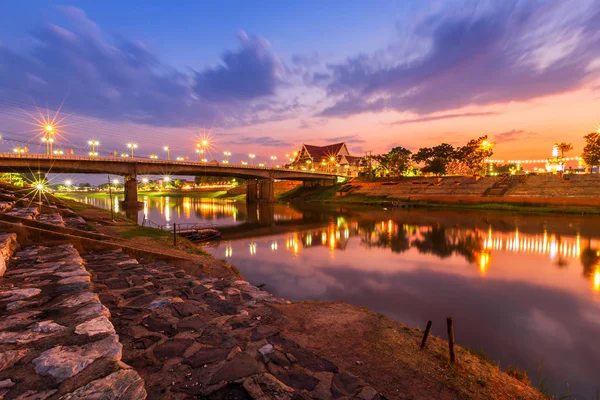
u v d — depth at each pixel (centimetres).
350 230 3953
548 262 2239
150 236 2395
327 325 770
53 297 639
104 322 522
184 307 741
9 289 685
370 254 2550
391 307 1415
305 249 2783
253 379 468
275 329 695
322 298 1513
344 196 9594
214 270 1458
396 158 11331
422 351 676
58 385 349
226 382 454
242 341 613
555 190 6181
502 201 6319
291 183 13525
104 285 864
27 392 333
